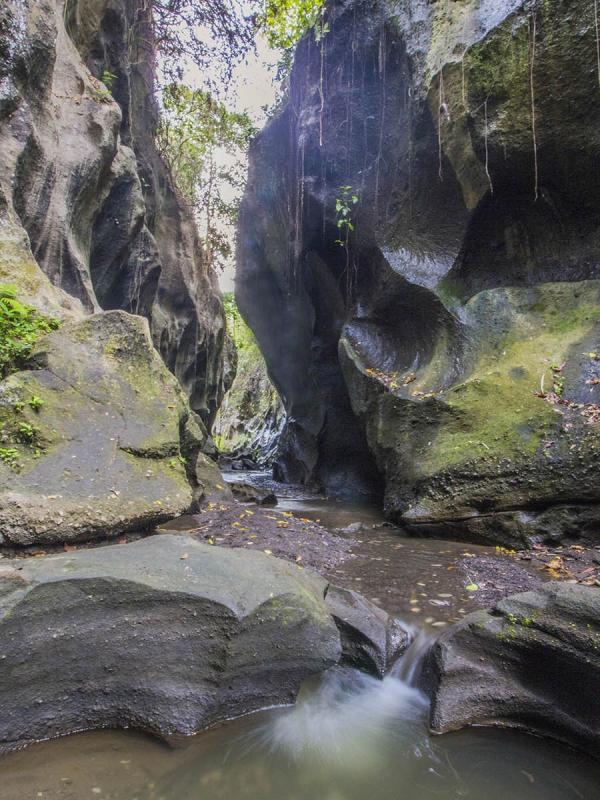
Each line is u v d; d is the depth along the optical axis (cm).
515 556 520
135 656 286
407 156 885
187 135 1552
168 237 1514
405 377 801
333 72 1052
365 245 984
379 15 958
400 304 866
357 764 270
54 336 479
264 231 1475
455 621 368
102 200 874
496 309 730
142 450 451
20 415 414
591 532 532
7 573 274
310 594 342
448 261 812
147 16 1190
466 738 290
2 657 254
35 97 695
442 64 793
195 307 1569
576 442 559
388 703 326
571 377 623
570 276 725
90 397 460
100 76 998
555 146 676
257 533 543
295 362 1495
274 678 308
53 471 395
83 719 277
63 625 274
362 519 772
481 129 709
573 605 302
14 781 235
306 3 1109
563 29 651
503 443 603
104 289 963
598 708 274
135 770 251
